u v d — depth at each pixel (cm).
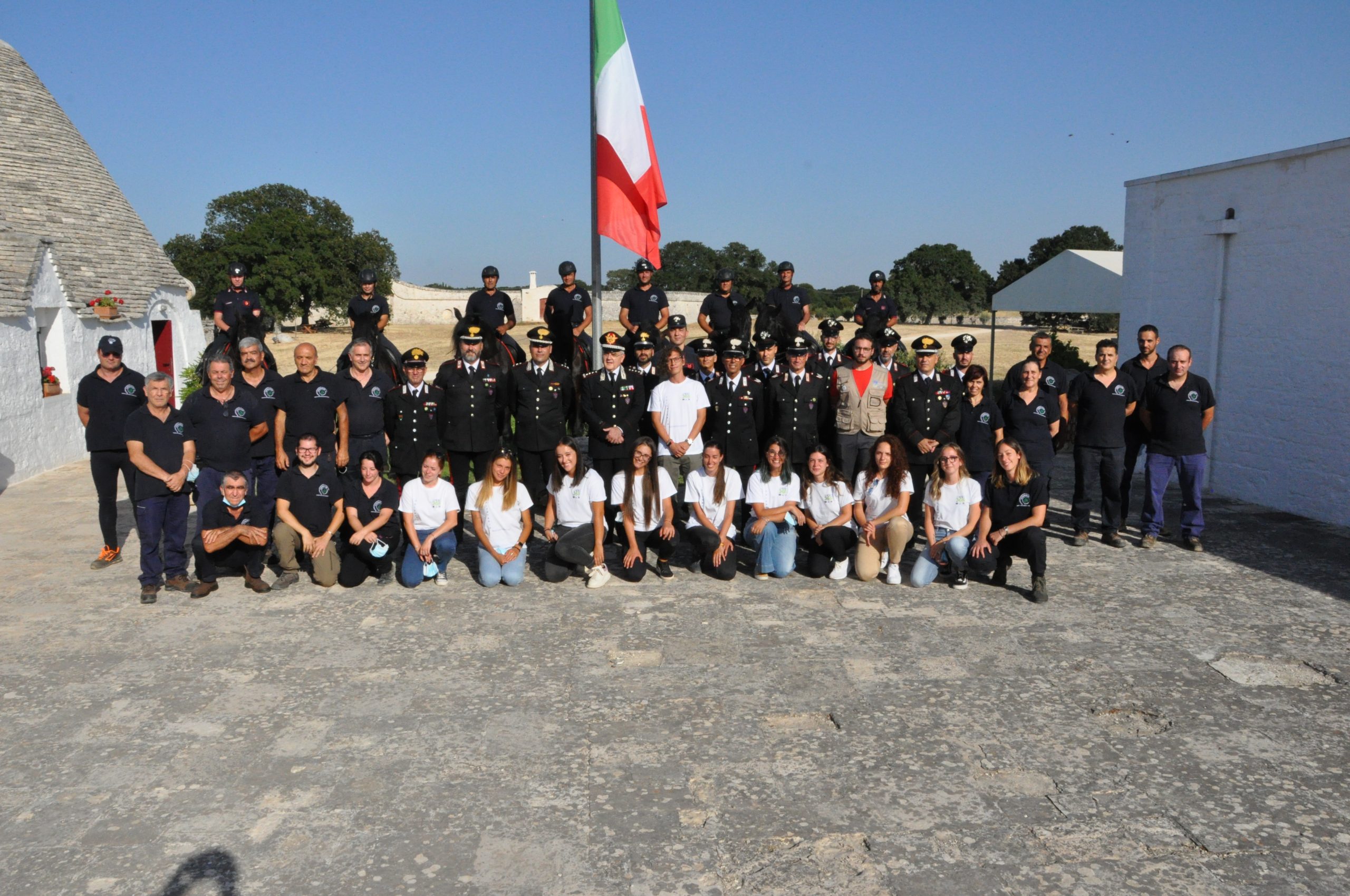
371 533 734
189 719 513
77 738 493
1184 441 838
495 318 1066
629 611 686
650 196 1005
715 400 876
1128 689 548
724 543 757
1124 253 1227
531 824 411
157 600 718
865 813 419
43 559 847
